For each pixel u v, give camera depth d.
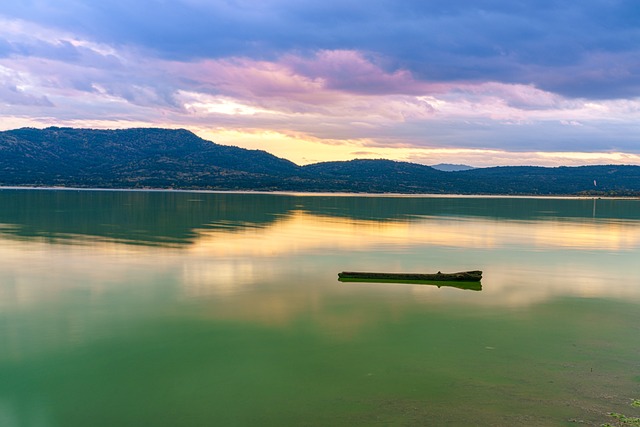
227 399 14.84
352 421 13.53
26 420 13.70
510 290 27.77
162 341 19.39
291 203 123.50
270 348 18.70
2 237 45.72
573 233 58.25
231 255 38.12
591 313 23.39
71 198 119.69
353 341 19.48
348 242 46.91
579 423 13.27
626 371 16.69
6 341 19.30
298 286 28.30
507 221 74.56
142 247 41.12
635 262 37.22
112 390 15.41
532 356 17.97
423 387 15.48
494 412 13.90
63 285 27.83
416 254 40.44
